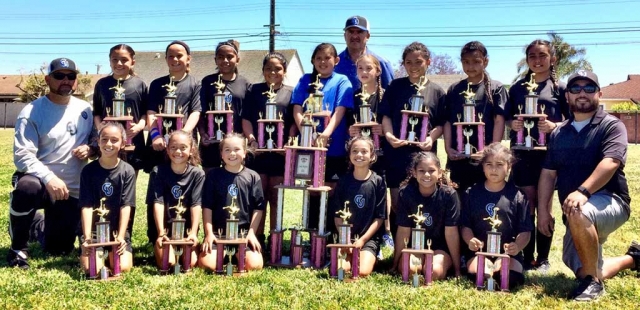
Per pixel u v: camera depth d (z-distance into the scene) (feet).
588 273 15.31
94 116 20.59
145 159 20.88
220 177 18.11
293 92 20.71
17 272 16.61
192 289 15.17
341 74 21.54
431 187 17.24
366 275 17.03
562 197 16.49
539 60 18.29
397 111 19.71
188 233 18.37
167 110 19.03
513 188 16.92
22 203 17.21
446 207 17.20
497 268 15.94
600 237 15.67
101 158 17.46
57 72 18.49
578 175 15.97
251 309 13.65
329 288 15.49
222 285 15.62
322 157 18.22
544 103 18.43
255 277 16.55
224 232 18.03
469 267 16.78
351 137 19.30
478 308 13.96
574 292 15.08
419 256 16.97
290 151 18.15
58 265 17.93
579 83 15.78
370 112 19.33
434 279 16.67
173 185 17.85
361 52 22.75
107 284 15.56
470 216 17.11
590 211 15.10
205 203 18.01
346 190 17.85
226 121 20.27
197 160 18.40
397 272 17.66
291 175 18.17
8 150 65.98
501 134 18.92
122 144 17.63
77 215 19.44
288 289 15.33
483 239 17.01
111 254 16.53
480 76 19.22
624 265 16.80
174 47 19.98
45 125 18.83
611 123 15.62
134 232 22.94
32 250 19.85
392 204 20.08
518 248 16.11
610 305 14.28
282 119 20.04
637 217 26.40
